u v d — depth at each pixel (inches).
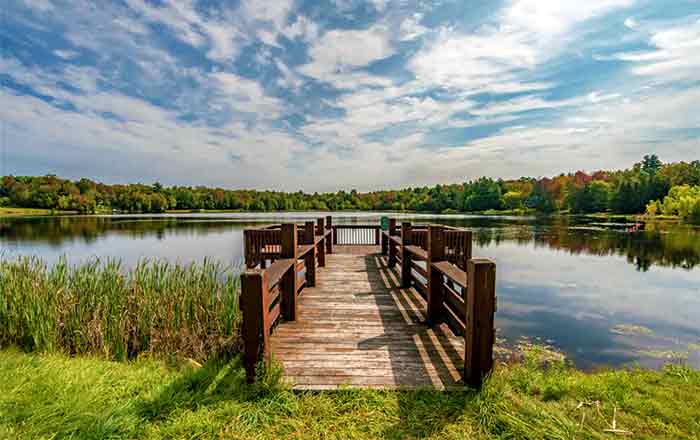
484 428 81.5
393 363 113.6
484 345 97.3
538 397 96.2
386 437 79.4
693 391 110.9
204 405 90.7
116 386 104.6
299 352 122.3
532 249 653.3
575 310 275.7
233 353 137.9
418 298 193.6
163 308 158.1
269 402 91.3
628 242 751.1
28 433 78.7
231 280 176.6
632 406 94.3
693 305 290.2
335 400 92.9
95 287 176.1
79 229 1231.5
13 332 153.2
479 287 96.1
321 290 211.3
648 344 202.8
